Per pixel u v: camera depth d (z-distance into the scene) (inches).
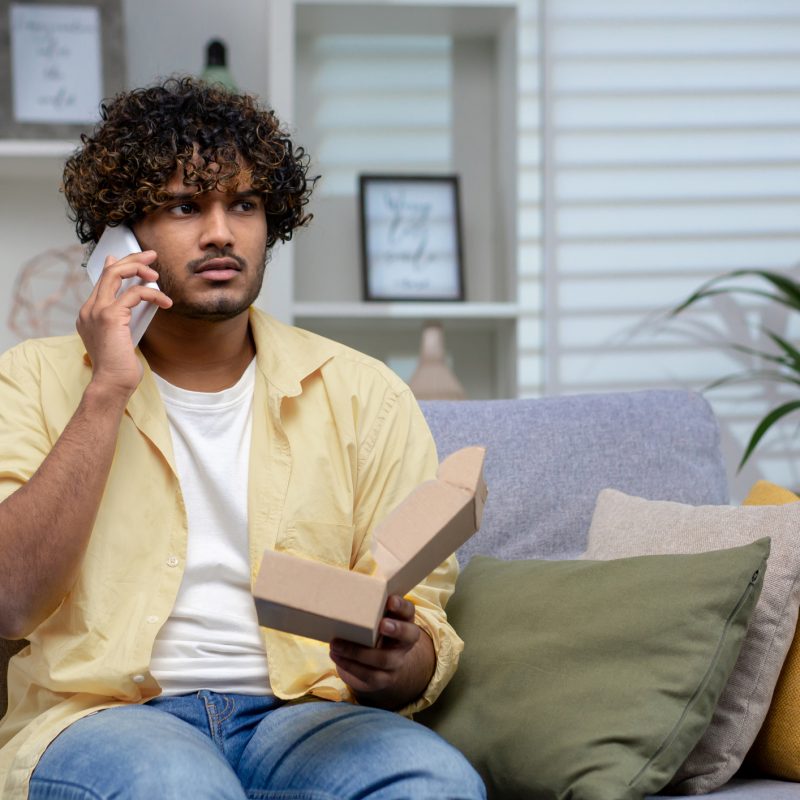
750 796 57.1
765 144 126.6
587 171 125.2
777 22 127.0
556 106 125.0
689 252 125.7
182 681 57.7
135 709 54.2
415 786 48.9
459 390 119.2
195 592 59.1
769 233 126.3
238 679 58.4
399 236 128.3
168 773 46.9
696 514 67.7
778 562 62.1
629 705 57.4
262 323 64.8
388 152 132.1
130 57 126.0
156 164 58.5
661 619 59.3
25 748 52.4
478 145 133.2
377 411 64.4
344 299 130.6
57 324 124.6
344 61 132.0
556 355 123.8
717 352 125.6
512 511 75.9
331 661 59.7
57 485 53.9
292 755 53.1
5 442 58.3
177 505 58.7
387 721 54.0
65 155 115.3
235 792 48.3
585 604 61.9
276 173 62.4
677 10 126.3
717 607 59.0
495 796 60.0
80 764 48.9
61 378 60.8
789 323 126.3
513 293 125.1
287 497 60.2
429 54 132.8
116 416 55.7
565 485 77.0
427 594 61.9
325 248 130.9
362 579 45.9
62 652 56.0
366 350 132.3
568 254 124.7
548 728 58.1
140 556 57.8
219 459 60.6
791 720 61.1
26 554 53.4
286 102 120.3
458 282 128.6
